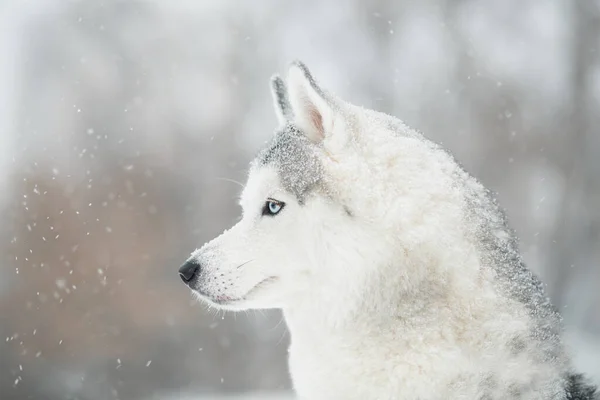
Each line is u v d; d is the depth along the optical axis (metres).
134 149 74.75
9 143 63.81
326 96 13.42
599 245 84.62
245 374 56.94
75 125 76.38
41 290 47.06
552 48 97.44
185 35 106.88
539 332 12.31
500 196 86.00
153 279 58.03
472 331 12.01
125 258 56.47
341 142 13.20
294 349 13.62
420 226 12.41
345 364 12.51
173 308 56.34
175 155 81.69
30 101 80.44
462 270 12.22
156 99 94.00
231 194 77.88
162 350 54.62
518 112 89.44
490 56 95.88
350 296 12.63
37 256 47.34
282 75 16.48
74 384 47.59
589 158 90.12
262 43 112.00
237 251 14.09
